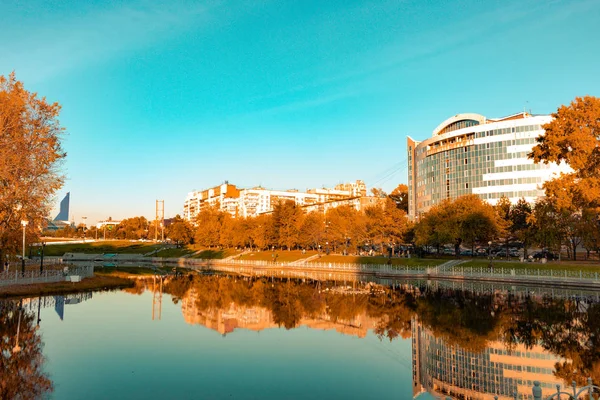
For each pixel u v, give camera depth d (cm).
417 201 14750
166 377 2230
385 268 8600
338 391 2097
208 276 8950
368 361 2614
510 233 8850
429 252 11300
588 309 4275
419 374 2373
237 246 15662
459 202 9138
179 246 18450
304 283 7369
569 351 2797
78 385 2067
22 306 4284
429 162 13975
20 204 5250
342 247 11712
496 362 2595
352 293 5872
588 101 5444
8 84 5278
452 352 2806
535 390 1491
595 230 6031
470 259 8844
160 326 3512
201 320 3825
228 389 2081
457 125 14175
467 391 2123
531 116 12638
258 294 5791
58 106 5556
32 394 1931
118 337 3084
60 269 7919
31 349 2686
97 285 6062
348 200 17912
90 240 19625
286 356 2694
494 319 3812
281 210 13275
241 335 3262
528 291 5759
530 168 11688
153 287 6531
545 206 7275
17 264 8969
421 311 4297
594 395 2022
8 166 4853
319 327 3584
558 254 8469
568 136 5388
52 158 5400
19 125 5144
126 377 2209
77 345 2817
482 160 12406
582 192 5228
